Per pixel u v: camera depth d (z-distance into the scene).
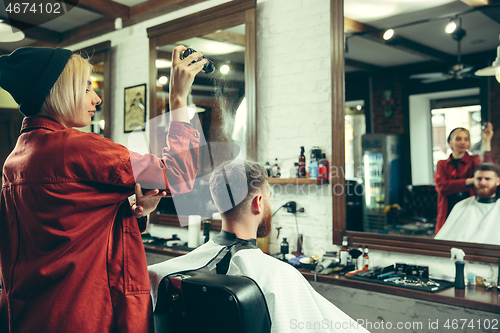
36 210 0.86
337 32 2.62
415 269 2.22
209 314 0.84
